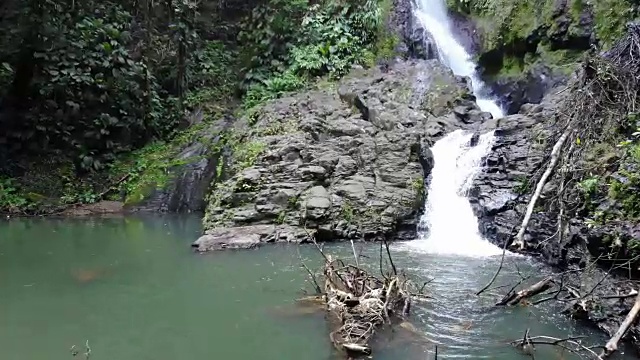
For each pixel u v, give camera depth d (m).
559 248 6.86
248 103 14.05
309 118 11.53
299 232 9.12
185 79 15.09
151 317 5.65
